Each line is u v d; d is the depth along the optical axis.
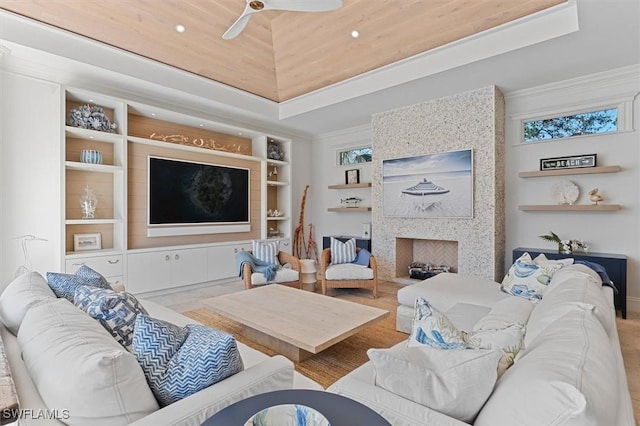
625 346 2.70
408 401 0.99
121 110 4.18
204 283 5.01
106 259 3.98
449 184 4.50
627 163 3.67
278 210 6.55
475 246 4.30
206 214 5.22
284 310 2.71
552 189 4.12
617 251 3.73
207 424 0.86
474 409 0.94
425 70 3.84
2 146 3.37
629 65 3.55
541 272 2.52
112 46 3.66
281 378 1.23
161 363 1.13
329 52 4.21
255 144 6.09
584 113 3.95
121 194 4.18
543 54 3.30
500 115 4.27
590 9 2.56
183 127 5.16
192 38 3.85
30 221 3.53
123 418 0.95
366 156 6.22
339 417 0.89
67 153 3.97
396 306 3.90
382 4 3.40
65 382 0.94
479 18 3.23
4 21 3.03
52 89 3.65
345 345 2.77
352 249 4.62
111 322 1.41
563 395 0.69
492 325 1.77
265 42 4.24
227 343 1.12
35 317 1.32
